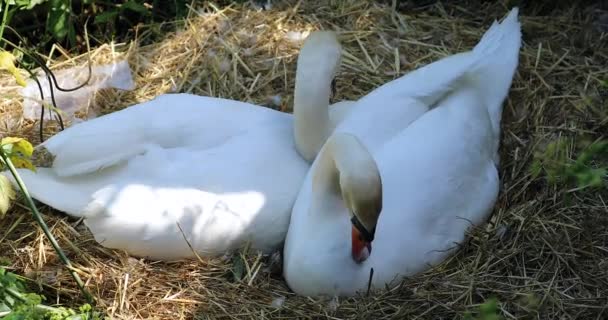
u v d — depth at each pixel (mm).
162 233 6305
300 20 8469
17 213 6668
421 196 6273
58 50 8500
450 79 6867
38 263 6387
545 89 7727
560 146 6469
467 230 6488
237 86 7934
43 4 8562
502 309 5980
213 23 8406
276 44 8242
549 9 8727
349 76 7996
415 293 6078
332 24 8453
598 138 7152
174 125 6625
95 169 6441
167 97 6852
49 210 6684
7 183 5777
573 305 6008
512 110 7605
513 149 7297
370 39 8359
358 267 6098
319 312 6062
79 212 6426
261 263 6445
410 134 6535
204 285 6305
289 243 6309
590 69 7930
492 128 7059
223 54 8148
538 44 8273
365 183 5453
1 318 5496
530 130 7422
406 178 6297
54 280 6273
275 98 7805
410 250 6199
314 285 6133
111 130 6555
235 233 6387
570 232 6504
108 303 6141
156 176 6395
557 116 7484
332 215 6125
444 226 6355
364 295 6145
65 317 5707
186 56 8188
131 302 6148
